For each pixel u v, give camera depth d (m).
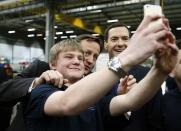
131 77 1.27
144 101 1.08
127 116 1.31
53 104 0.83
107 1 8.79
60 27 13.11
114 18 11.04
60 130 1.07
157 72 0.92
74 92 0.75
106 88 0.73
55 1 8.47
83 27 10.84
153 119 1.85
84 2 8.38
